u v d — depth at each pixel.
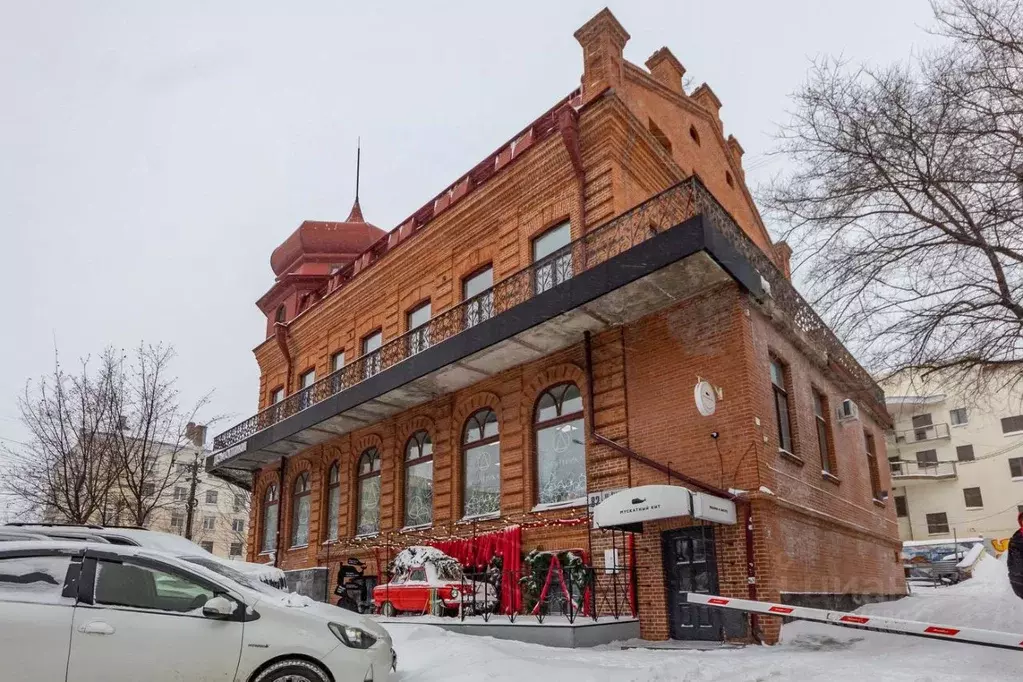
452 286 19.14
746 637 11.36
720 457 12.50
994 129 11.06
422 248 20.41
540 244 16.84
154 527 39.81
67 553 6.25
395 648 9.87
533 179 17.11
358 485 21.34
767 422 12.84
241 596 6.44
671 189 13.19
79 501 19.97
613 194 15.21
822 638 11.18
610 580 13.39
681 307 13.80
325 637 6.46
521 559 14.91
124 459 20.69
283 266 31.44
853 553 16.22
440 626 12.60
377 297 22.28
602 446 14.27
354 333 23.08
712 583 12.07
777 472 12.72
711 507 11.48
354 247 30.30
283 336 26.80
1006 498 46.25
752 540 11.75
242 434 26.17
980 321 11.29
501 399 16.83
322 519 22.28
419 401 19.00
